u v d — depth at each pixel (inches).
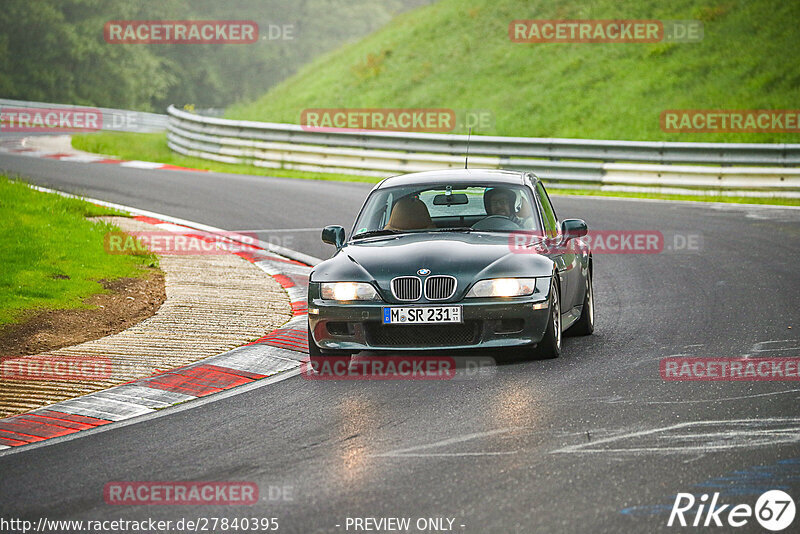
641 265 1894.7
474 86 5093.5
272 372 1150.3
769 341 1223.5
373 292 1109.1
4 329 1307.8
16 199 2138.3
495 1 6082.7
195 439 882.8
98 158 3986.2
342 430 890.7
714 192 2972.4
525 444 825.5
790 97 4033.0
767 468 745.6
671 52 4756.4
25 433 920.3
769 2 4904.0
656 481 723.4
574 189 3186.5
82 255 1772.9
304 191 3046.3
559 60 5073.8
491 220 1253.1
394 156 3464.6
